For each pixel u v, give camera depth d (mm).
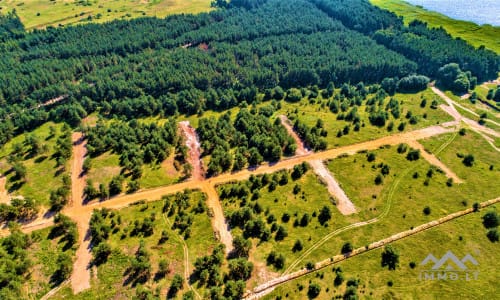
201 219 94250
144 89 161625
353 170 111812
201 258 80438
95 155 121000
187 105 149375
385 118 136375
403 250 84438
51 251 86812
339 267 79812
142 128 134750
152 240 88438
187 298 71938
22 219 96375
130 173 112000
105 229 89500
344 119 139625
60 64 173750
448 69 168750
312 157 118188
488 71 174250
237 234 89750
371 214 95750
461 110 149000
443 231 89625
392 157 117500
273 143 117312
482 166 114438
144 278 79250
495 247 84750
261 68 175875
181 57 183125
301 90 164250
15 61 177625
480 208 96875
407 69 178875
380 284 76250
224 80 167750
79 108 146000
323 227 91438
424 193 102438
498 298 73250
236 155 115125
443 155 119375
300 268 80312
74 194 104562
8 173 114062
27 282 79625
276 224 90562
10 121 138000
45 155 121812
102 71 170250
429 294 74125
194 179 109625
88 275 80938
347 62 178750
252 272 79438
